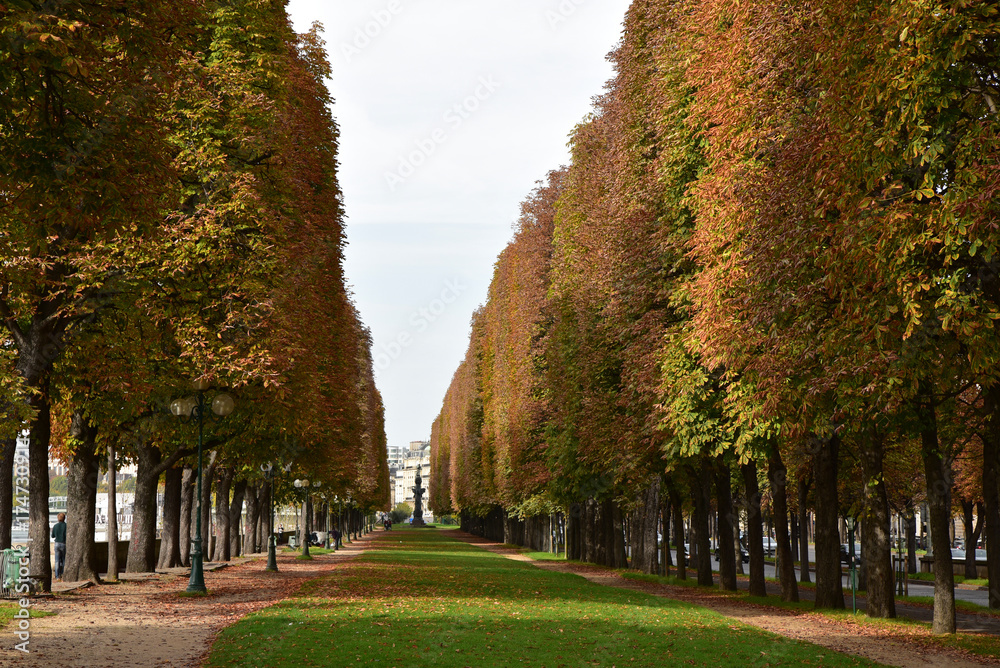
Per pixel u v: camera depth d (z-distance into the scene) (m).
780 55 22.30
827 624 25.36
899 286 16.42
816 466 30.22
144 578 34.00
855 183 17.67
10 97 13.34
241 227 28.41
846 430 22.52
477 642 17.81
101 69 14.70
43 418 26.14
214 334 27.41
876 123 18.09
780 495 33.81
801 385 20.48
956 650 20.02
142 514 37.22
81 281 23.27
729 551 38.50
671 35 31.70
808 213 20.08
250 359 27.14
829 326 19.62
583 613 24.58
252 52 32.31
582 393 47.75
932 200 16.78
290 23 37.56
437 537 141.62
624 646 17.97
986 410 20.31
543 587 34.88
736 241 22.97
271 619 21.25
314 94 40.88
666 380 29.45
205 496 50.06
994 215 15.49
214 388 30.53
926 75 16.09
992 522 31.61
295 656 15.62
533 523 94.19
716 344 22.94
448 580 37.44
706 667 15.82
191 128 28.67
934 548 23.14
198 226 26.92
